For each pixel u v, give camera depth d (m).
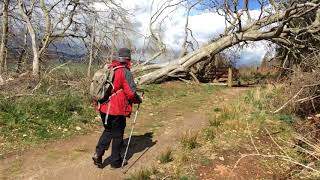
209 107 12.12
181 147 7.46
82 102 10.71
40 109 9.28
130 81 6.36
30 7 19.34
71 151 7.43
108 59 17.47
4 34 18.06
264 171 6.44
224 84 19.97
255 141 7.75
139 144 7.88
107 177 6.26
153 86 17.06
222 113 9.72
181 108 12.09
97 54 17.91
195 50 20.31
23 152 7.20
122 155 7.20
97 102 6.46
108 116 6.36
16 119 8.47
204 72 21.89
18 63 16.59
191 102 13.31
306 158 6.93
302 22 21.28
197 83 19.16
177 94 15.20
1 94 10.34
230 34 20.48
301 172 6.34
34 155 7.10
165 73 19.11
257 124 8.70
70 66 15.02
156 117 10.62
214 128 8.55
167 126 9.41
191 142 7.43
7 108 8.84
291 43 19.62
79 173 6.40
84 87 12.02
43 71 14.75
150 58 20.47
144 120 10.20
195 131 8.53
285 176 6.24
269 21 19.89
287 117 9.34
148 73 19.19
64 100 10.06
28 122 8.51
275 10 19.59
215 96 14.85
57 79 13.52
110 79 6.29
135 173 6.27
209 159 6.74
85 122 9.28
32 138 7.87
